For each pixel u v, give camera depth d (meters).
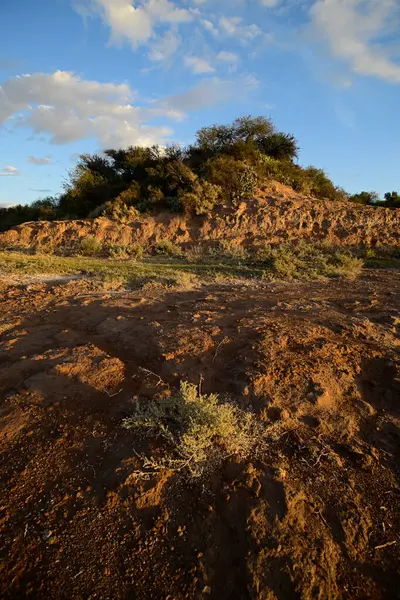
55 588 2.20
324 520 2.60
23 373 4.37
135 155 24.34
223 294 8.49
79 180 23.89
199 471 2.95
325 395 3.79
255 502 2.67
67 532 2.51
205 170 20.97
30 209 28.23
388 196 25.28
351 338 5.21
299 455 3.17
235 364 4.41
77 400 3.86
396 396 3.86
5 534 2.51
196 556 2.36
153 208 19.75
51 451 3.21
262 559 2.30
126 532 2.51
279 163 22.92
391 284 10.03
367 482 2.93
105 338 5.53
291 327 5.52
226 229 18.00
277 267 11.88
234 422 3.39
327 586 2.21
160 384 4.08
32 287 9.33
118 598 2.16
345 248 16.30
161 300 7.82
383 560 2.40
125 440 3.30
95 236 18.16
